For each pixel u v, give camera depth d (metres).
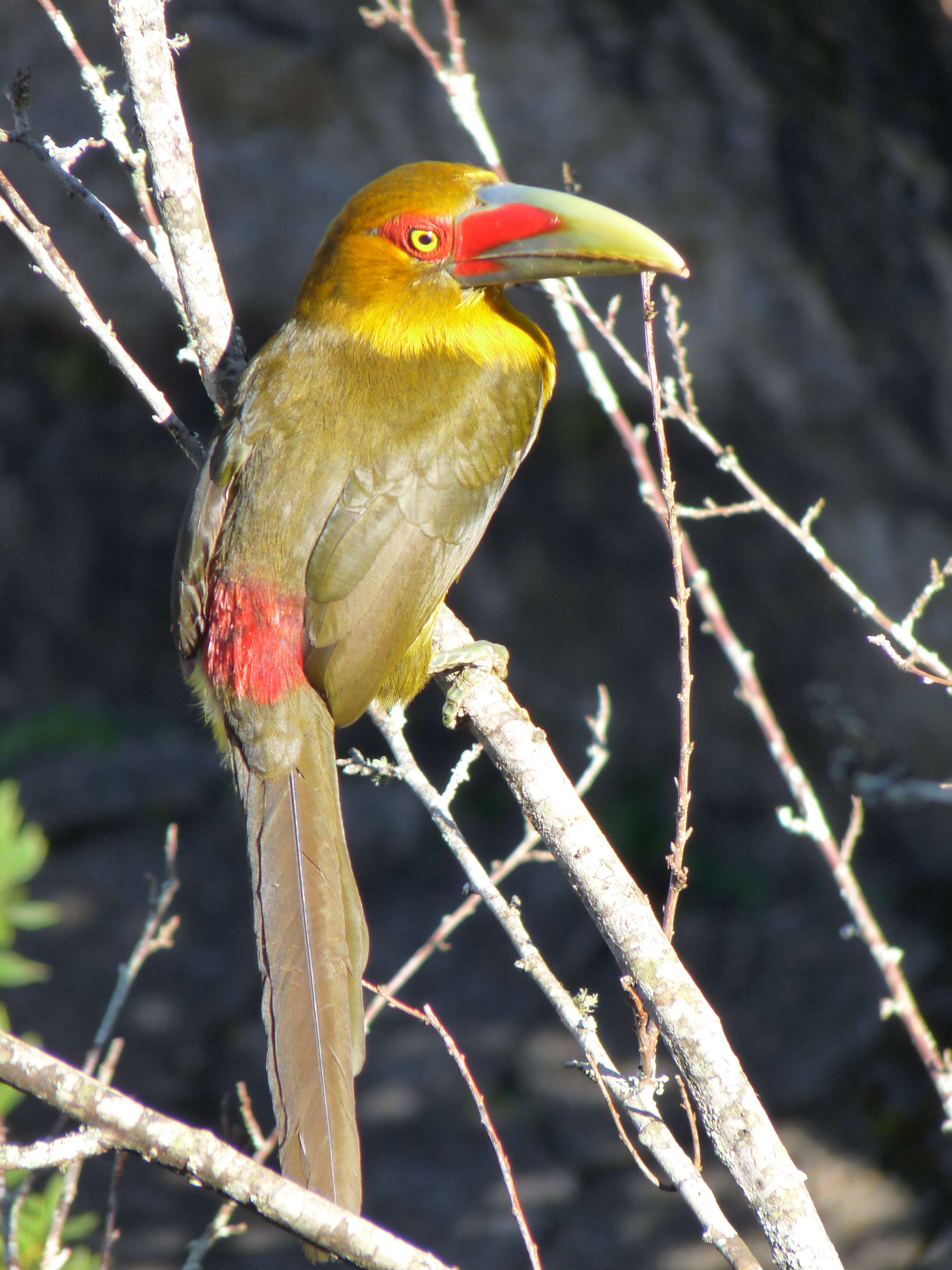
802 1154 12.17
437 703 16.28
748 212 12.52
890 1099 12.39
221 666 5.74
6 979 7.24
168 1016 13.94
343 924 5.09
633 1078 4.23
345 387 6.14
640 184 12.72
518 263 6.10
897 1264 11.25
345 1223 3.50
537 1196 12.19
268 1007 4.78
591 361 7.11
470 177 6.27
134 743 17.06
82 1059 13.44
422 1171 12.47
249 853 5.38
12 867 7.38
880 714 13.37
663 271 5.95
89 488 17.61
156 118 5.95
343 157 14.16
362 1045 4.68
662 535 14.45
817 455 12.95
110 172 15.01
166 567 17.66
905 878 13.87
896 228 12.02
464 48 13.12
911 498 12.67
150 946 6.33
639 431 7.05
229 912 15.16
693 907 14.46
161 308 16.09
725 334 12.80
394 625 5.85
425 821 15.80
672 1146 4.06
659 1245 11.65
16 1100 6.58
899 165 11.91
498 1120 12.88
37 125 14.57
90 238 15.55
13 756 16.97
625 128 12.71
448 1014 13.79
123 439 17.41
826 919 13.87
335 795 5.49
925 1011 12.89
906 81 11.67
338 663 5.67
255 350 15.15
